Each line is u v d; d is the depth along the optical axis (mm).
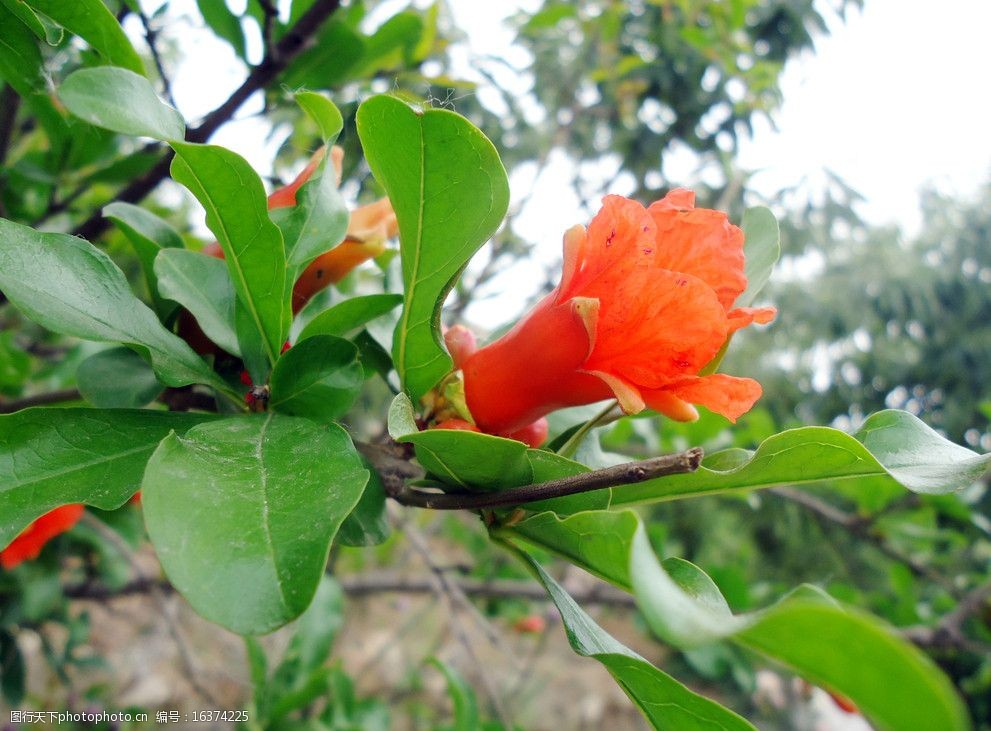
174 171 101
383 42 208
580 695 768
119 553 335
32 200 254
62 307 100
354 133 179
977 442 970
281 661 262
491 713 564
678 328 108
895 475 100
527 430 129
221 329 127
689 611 65
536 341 115
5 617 273
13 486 91
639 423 345
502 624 687
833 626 56
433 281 109
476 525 526
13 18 123
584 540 93
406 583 416
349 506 79
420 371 118
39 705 439
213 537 74
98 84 87
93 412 103
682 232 116
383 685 615
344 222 125
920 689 51
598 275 113
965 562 547
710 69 541
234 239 109
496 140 434
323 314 124
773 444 99
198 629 532
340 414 118
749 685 371
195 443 92
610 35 487
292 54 170
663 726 94
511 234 350
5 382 243
